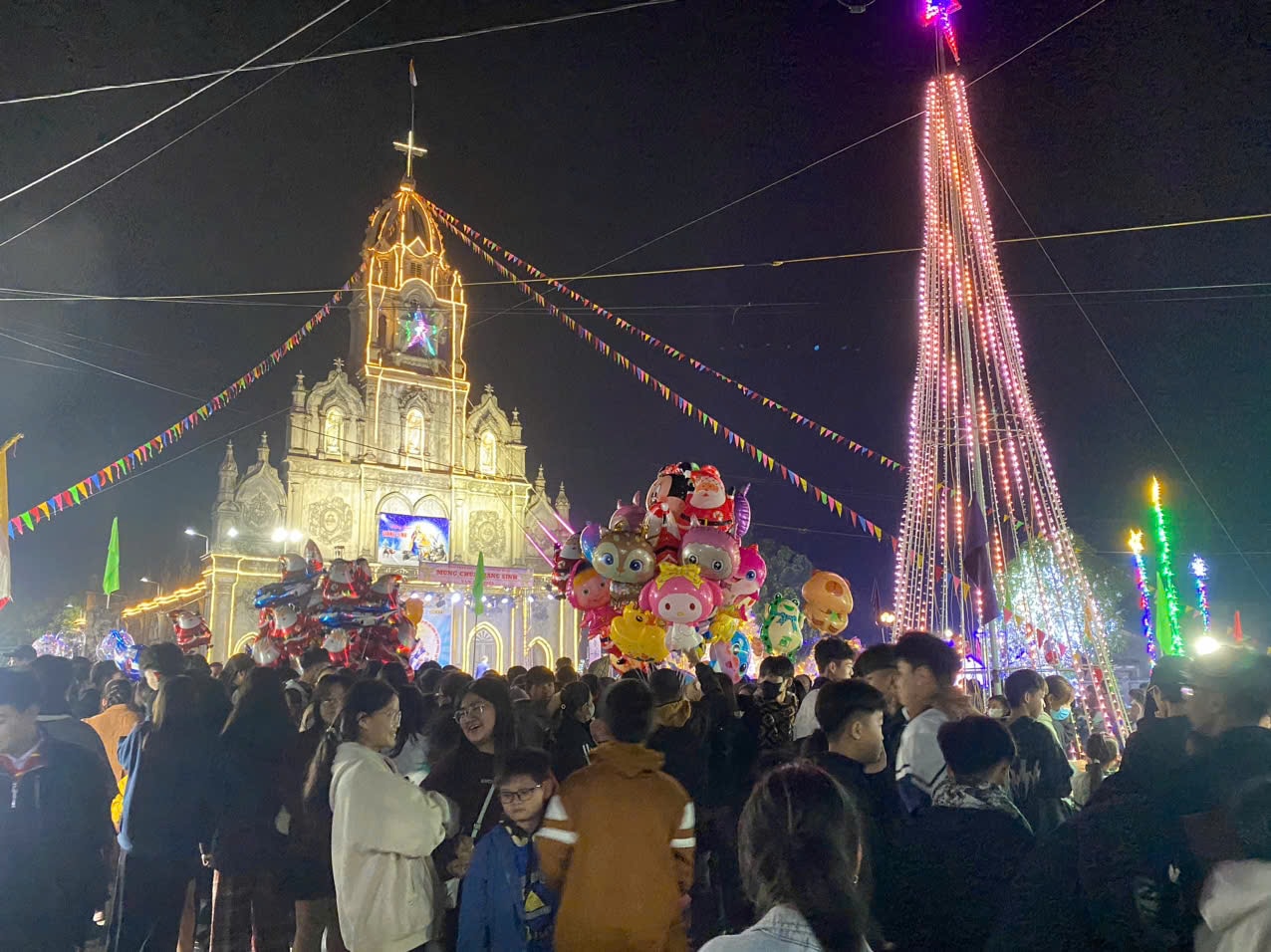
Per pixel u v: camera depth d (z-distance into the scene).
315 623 15.00
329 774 5.61
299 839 5.93
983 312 15.02
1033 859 3.34
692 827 4.02
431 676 9.73
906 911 3.67
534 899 4.25
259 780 6.29
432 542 42.97
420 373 44.28
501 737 5.47
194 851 6.38
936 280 15.25
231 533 39.25
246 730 6.36
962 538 13.18
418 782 6.28
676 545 11.24
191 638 14.74
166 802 6.20
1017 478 14.94
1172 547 31.02
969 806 3.79
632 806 3.87
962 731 3.95
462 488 44.06
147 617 46.94
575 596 11.58
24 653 9.09
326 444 41.69
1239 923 2.79
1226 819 2.96
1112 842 3.09
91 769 5.59
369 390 42.97
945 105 15.34
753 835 2.90
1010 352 15.09
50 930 5.21
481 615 42.53
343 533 41.34
